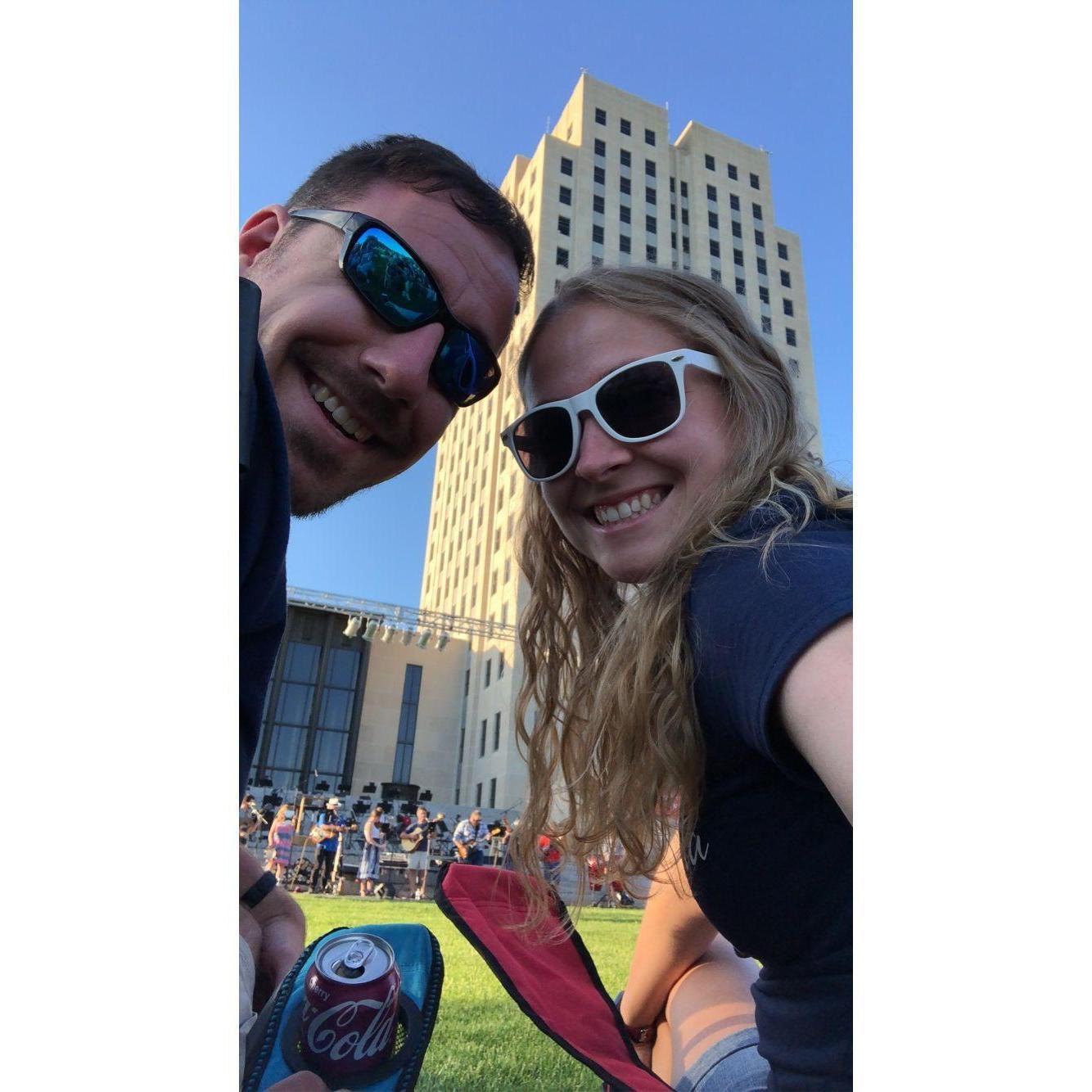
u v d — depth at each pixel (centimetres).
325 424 150
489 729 3178
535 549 157
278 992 99
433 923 554
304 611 3547
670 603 91
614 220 3809
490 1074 156
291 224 153
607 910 748
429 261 152
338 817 1320
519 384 138
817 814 83
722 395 111
